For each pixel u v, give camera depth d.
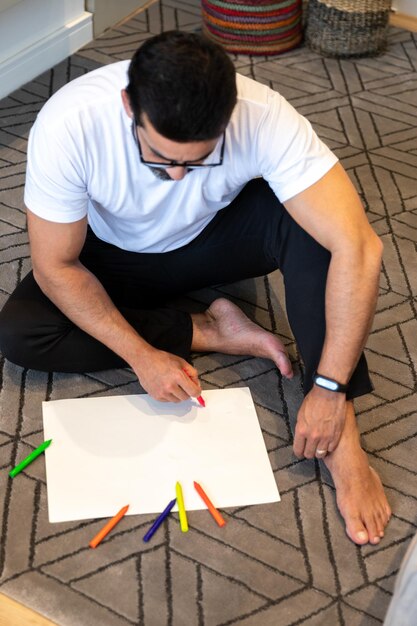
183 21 3.05
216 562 1.48
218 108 1.14
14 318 1.64
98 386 1.75
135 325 1.71
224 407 1.73
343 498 1.56
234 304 1.91
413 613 1.18
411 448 1.72
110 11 2.90
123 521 1.52
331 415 1.53
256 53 2.89
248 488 1.60
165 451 1.63
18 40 2.54
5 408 1.70
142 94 1.15
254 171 1.46
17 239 2.08
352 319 1.45
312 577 1.48
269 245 1.65
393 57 2.97
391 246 2.19
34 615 1.39
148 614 1.40
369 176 2.41
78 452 1.61
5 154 2.34
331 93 2.75
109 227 1.65
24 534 1.49
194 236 1.69
